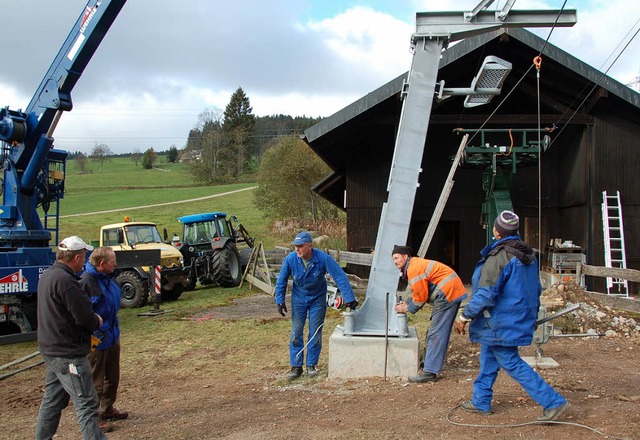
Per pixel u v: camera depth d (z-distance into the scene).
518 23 7.10
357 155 15.16
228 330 9.94
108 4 9.12
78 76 9.75
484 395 4.53
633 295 13.24
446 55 12.71
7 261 9.77
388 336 6.27
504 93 14.48
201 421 5.18
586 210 13.51
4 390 6.95
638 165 13.33
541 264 14.28
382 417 4.71
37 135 10.02
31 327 10.01
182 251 15.96
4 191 10.34
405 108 6.95
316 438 4.30
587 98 13.20
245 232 18.06
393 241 6.62
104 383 5.28
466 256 15.19
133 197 57.91
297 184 31.45
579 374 5.82
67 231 35.75
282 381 6.57
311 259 6.48
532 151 12.23
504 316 4.23
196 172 73.38
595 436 3.87
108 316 5.16
